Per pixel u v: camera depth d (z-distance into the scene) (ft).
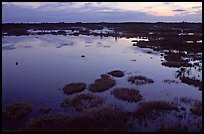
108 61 140.26
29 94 82.43
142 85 93.56
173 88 90.12
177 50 171.53
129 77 102.99
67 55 160.56
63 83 95.61
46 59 146.51
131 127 58.03
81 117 61.46
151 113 65.92
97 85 89.97
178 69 119.44
